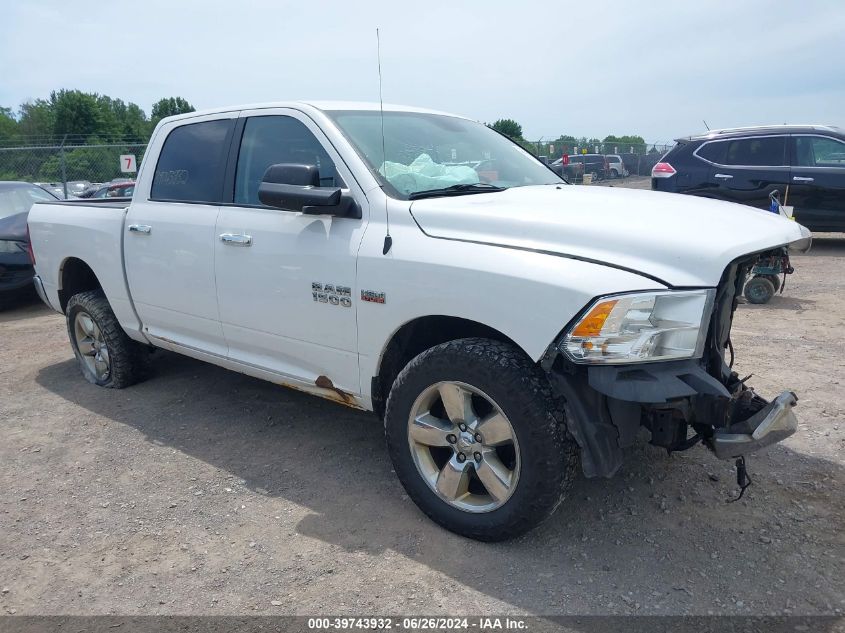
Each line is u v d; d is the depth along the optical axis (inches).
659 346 99.7
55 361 238.1
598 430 104.8
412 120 156.3
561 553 113.1
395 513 127.9
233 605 103.7
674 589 103.0
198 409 183.9
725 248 100.7
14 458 158.7
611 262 101.8
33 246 215.6
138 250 174.1
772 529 117.5
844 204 398.9
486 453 112.6
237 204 151.9
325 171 137.2
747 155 417.7
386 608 101.4
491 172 152.6
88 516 131.6
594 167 869.8
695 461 142.7
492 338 117.3
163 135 175.2
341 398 138.4
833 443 147.9
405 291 117.2
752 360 205.0
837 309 270.2
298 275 135.0
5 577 113.1
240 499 135.6
